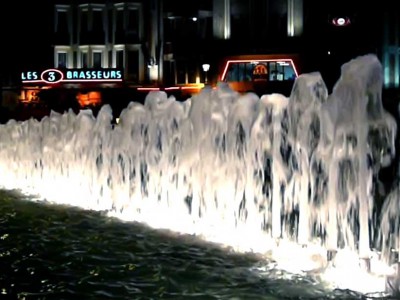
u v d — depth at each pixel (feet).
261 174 31.07
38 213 35.65
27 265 23.58
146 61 182.29
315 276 21.71
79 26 185.47
